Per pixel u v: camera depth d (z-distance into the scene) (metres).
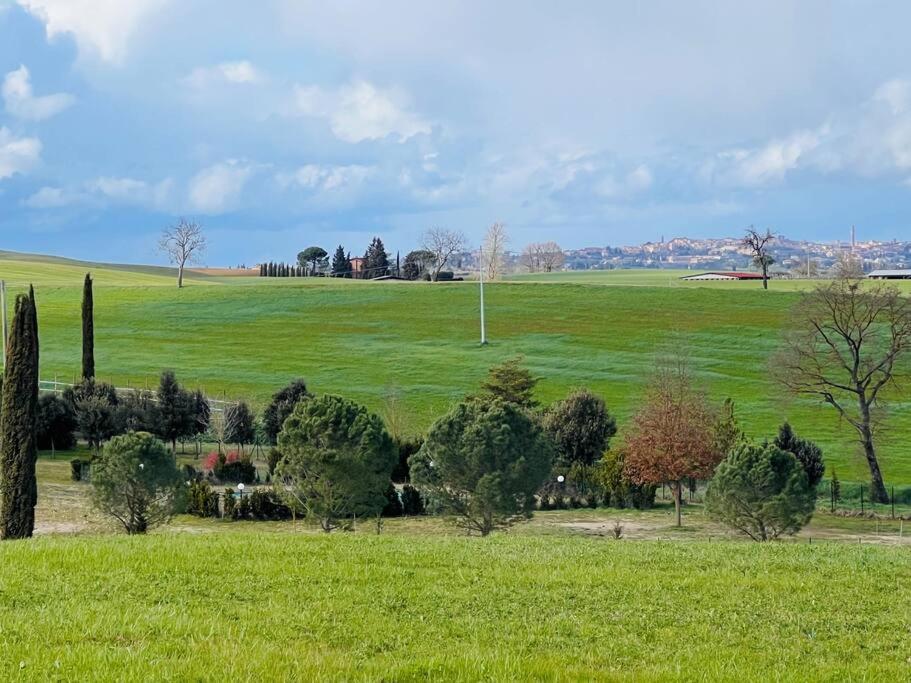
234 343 133.25
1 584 22.06
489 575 24.36
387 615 20.53
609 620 20.73
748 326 136.38
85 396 81.94
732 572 25.45
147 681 15.12
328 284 190.75
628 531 55.59
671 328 136.25
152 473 45.56
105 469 45.56
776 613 21.53
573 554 27.91
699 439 63.44
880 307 81.00
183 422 82.50
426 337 135.00
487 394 89.88
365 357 124.19
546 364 119.44
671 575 24.92
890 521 63.50
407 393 107.31
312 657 16.97
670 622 20.77
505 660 17.08
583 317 144.25
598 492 66.19
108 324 145.38
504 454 46.84
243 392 107.38
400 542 29.98
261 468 76.25
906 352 90.69
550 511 63.88
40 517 52.94
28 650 16.77
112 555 25.48
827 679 17.12
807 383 82.69
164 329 142.38
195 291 169.00
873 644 19.52
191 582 22.80
